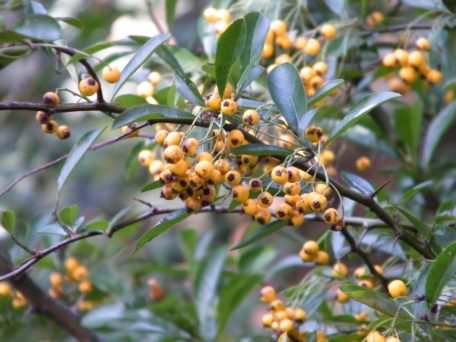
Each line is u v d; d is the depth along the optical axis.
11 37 0.49
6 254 0.64
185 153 0.46
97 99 0.47
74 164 0.47
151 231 0.49
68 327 0.65
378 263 0.63
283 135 0.54
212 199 0.47
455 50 0.67
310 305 0.55
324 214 0.48
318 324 0.53
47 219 0.62
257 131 0.48
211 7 0.62
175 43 0.64
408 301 0.48
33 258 0.51
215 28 0.59
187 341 0.67
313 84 0.56
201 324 0.67
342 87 0.62
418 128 0.67
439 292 0.48
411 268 0.54
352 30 0.62
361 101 0.48
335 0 0.61
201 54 0.66
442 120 0.67
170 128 0.53
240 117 0.48
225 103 0.47
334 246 0.55
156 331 0.67
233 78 0.49
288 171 0.47
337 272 0.55
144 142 0.60
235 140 0.47
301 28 0.65
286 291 0.56
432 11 0.61
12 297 0.66
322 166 0.48
